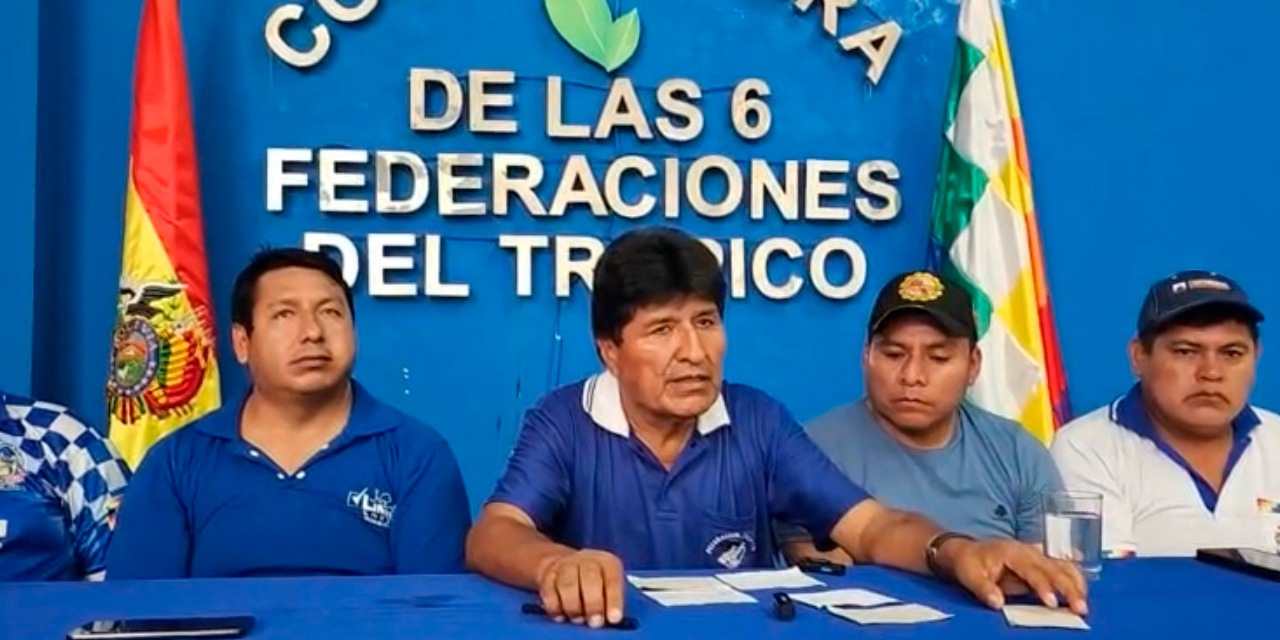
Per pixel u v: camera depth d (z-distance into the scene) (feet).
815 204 10.18
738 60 10.18
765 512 6.18
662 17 10.07
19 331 8.87
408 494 6.86
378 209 9.62
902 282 7.38
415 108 9.68
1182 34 10.71
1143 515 8.03
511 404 9.86
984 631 4.17
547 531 5.87
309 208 9.64
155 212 8.77
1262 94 10.80
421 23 9.78
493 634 4.07
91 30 9.39
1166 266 10.69
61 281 9.34
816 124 10.29
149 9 8.91
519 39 9.89
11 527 7.06
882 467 7.44
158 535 6.64
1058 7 10.55
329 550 6.72
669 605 4.53
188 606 4.45
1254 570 5.15
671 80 10.00
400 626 4.17
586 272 9.82
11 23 8.89
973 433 7.64
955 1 10.48
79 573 7.45
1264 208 10.80
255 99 9.58
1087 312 10.58
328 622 4.22
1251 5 10.80
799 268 10.19
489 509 5.72
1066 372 10.54
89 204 9.38
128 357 8.66
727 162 10.06
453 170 9.74
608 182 9.87
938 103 10.44
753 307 10.11
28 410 7.50
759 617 4.34
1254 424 8.19
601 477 5.95
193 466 6.81
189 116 8.96
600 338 5.78
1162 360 7.88
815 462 6.10
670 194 9.98
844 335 10.25
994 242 9.52
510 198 9.82
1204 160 10.73
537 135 9.91
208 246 9.46
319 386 6.83
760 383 10.12
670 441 5.99
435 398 9.75
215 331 9.20
